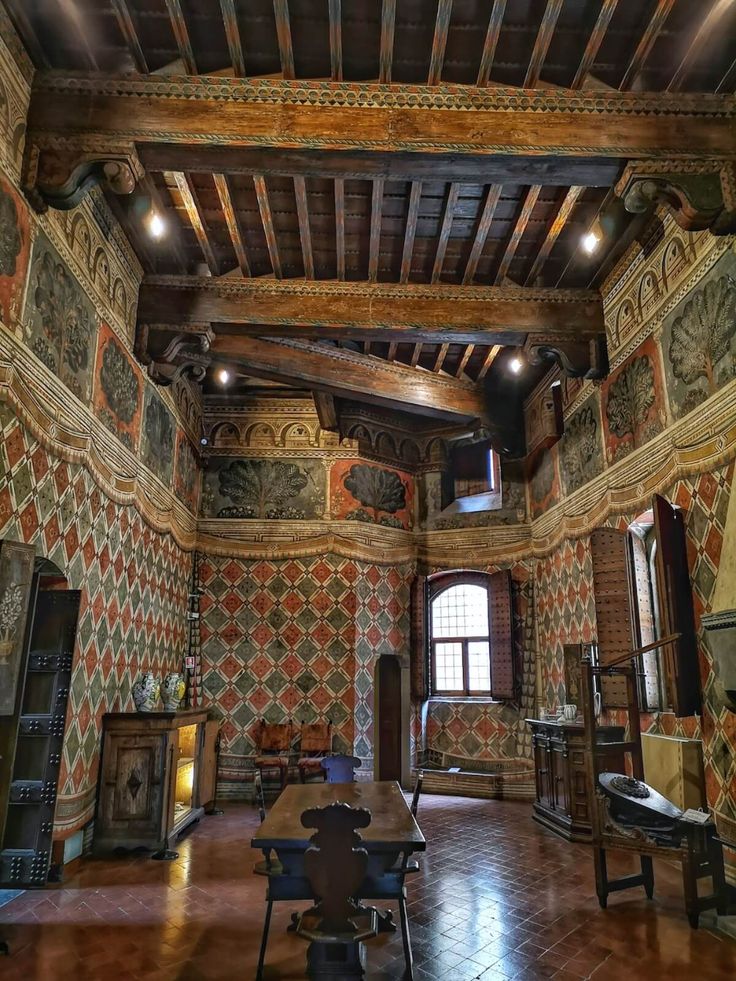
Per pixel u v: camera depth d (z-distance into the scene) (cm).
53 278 484
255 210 597
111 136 457
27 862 431
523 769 870
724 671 414
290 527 959
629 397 640
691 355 533
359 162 478
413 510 1044
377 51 454
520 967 351
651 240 595
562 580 816
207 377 946
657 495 524
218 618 923
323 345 805
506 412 952
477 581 986
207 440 984
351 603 934
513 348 820
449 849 593
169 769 588
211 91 467
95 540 570
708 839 421
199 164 480
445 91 473
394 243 646
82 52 454
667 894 466
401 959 359
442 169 485
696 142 474
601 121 474
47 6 419
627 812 450
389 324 676
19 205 439
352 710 894
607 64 467
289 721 890
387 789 467
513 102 473
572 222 613
